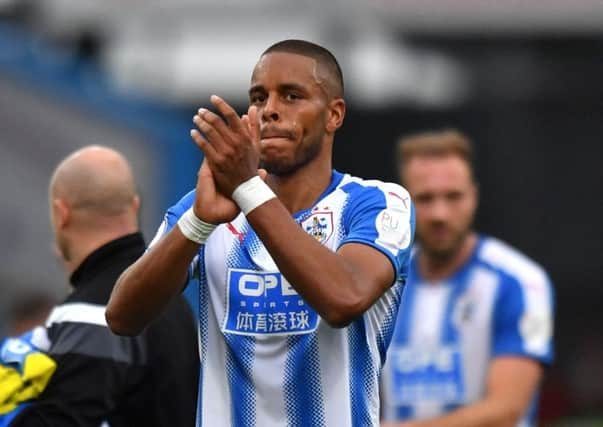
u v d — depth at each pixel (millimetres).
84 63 32438
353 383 11078
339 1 33688
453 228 18359
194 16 33469
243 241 11195
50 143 29766
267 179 11297
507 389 17750
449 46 37000
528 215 39344
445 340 18531
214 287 11234
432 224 18344
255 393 11078
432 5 35281
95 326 13539
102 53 34062
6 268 28859
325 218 11094
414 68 35844
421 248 18859
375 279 10391
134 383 13547
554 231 39625
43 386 13352
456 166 18438
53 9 33594
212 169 10211
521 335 18047
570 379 40938
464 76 37219
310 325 10945
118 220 14266
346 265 10195
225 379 11195
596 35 37000
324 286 9992
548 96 38438
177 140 31766
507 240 39312
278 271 11031
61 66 30141
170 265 10414
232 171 10141
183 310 14219
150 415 13633
